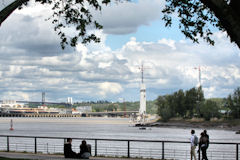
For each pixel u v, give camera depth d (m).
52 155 25.16
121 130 188.00
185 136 133.25
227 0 11.20
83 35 16.64
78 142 76.38
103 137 117.69
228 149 64.25
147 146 72.06
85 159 21.72
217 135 148.38
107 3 15.37
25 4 14.27
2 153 26.38
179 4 14.10
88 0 15.59
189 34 14.49
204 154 23.50
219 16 10.23
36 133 145.00
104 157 24.20
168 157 42.59
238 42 10.09
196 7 14.07
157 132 169.75
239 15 10.07
